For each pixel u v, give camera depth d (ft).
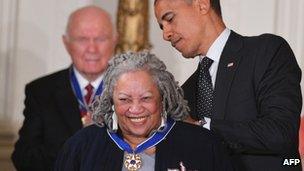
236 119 16.97
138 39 29.19
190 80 18.15
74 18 26.43
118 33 29.14
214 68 17.63
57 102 25.41
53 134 24.82
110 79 15.76
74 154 15.99
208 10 17.40
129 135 15.89
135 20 29.17
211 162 15.74
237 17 30.60
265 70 16.97
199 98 17.71
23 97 31.99
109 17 26.63
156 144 15.78
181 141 15.85
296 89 17.03
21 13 32.07
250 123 16.52
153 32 31.37
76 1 31.99
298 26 29.71
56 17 32.09
